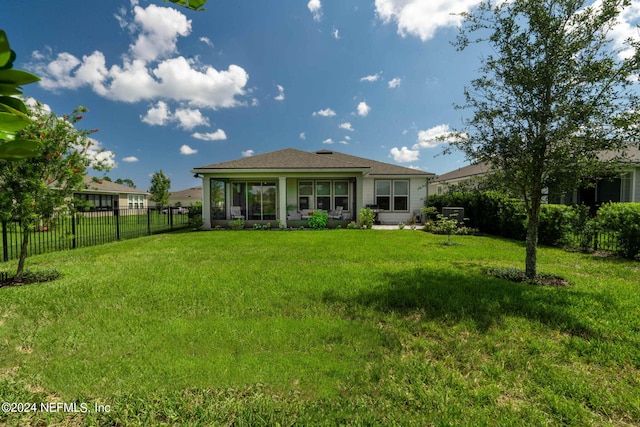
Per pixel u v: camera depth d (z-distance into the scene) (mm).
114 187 30734
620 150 4621
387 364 2691
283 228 14477
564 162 4703
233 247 8820
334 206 16250
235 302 4148
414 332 3291
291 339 3098
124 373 2562
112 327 3375
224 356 2803
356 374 2553
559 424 2070
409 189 17109
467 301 4109
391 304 4074
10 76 686
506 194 5750
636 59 4168
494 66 5109
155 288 4742
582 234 8000
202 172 14070
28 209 5059
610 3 4285
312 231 13203
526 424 2059
